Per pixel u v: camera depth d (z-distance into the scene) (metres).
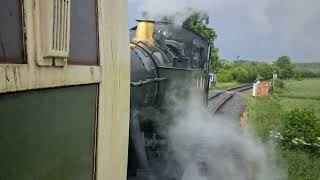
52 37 2.02
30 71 1.88
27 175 1.89
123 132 3.60
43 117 2.02
